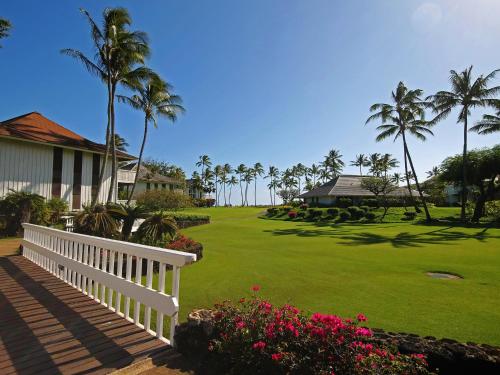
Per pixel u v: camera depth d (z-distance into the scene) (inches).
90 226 276.7
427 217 1072.8
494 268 311.4
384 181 1288.1
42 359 106.0
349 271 291.4
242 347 96.8
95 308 156.9
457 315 174.4
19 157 603.5
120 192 1152.2
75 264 188.9
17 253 318.7
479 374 92.9
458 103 1016.9
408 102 1116.5
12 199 525.0
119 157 776.3
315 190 1941.4
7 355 108.3
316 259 355.3
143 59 661.9
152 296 126.4
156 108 895.7
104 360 106.2
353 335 92.7
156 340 121.9
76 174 689.6
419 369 83.8
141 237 296.0
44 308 156.0
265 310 110.5
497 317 171.3
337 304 194.4
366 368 80.8
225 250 420.8
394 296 212.1
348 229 805.2
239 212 1632.6
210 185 3250.5
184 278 257.8
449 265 324.5
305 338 92.7
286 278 260.7
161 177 1706.4
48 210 553.6
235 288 227.6
